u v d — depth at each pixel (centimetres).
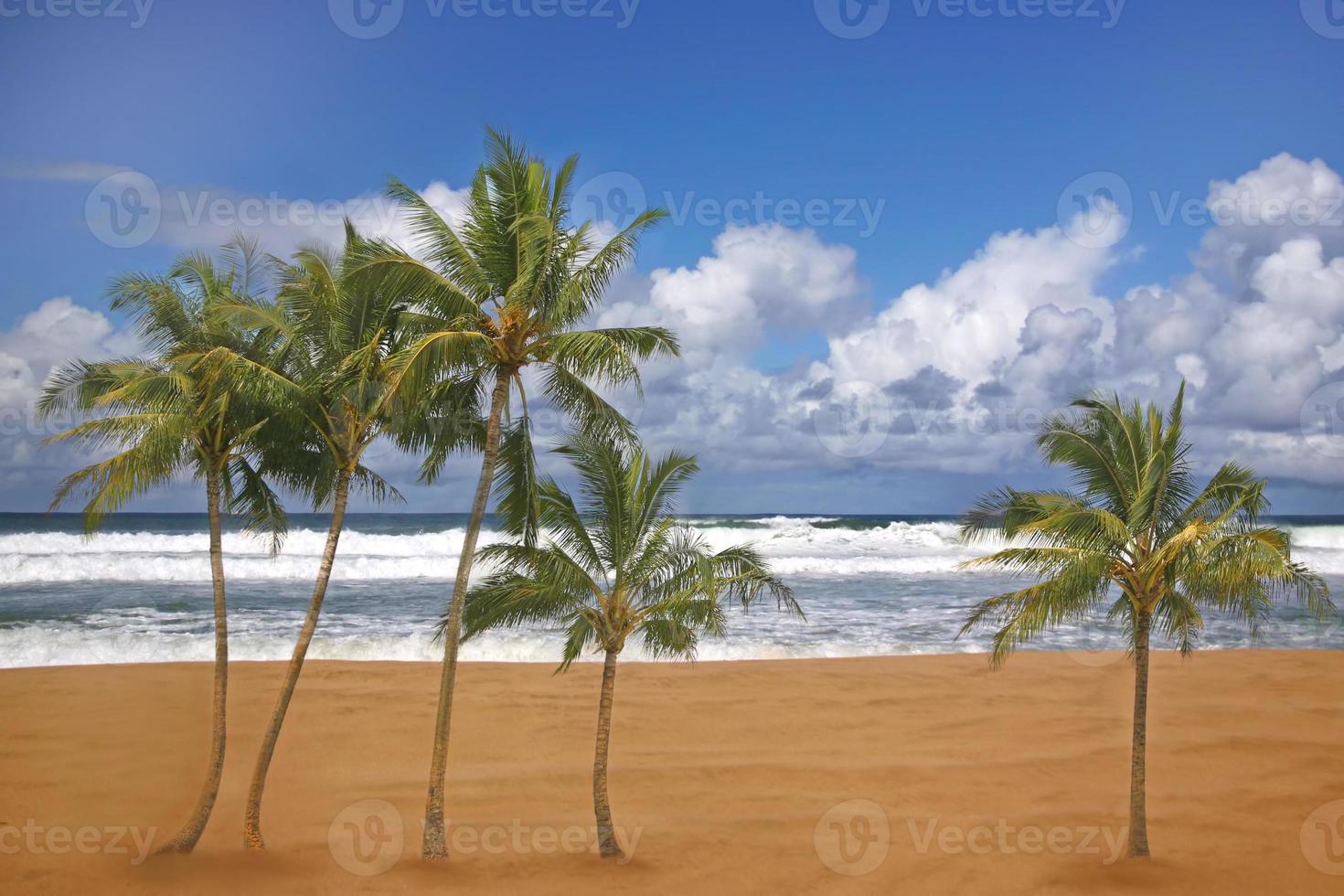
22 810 1367
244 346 1177
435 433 1241
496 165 1140
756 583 1288
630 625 1258
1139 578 1189
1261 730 1911
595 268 1158
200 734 1762
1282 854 1280
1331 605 1144
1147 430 1211
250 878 1138
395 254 1093
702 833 1352
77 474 1060
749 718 1958
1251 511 1130
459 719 1900
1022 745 1803
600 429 1252
